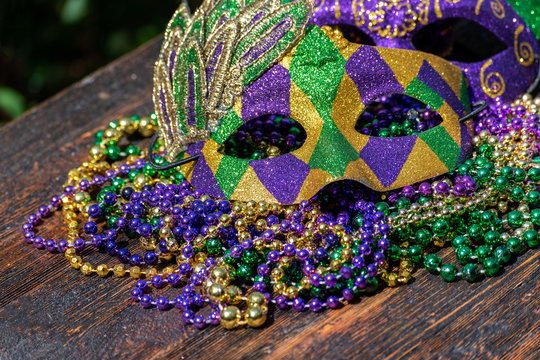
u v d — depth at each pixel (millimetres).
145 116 740
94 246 642
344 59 617
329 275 591
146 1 974
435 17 655
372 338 584
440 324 588
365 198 635
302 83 617
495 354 575
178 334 597
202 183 636
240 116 625
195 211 624
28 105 962
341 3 653
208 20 625
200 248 625
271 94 621
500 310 592
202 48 624
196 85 626
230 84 622
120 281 631
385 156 623
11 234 670
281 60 619
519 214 616
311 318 597
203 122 630
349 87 619
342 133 617
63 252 652
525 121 656
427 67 634
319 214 621
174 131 637
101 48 991
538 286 601
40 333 606
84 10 908
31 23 942
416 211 616
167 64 635
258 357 581
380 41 658
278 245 607
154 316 607
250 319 587
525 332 583
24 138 745
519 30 679
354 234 609
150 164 648
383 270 605
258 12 618
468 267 601
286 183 619
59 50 991
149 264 633
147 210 651
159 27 971
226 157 629
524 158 635
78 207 666
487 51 751
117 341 598
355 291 597
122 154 702
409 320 591
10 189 703
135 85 788
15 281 638
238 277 617
